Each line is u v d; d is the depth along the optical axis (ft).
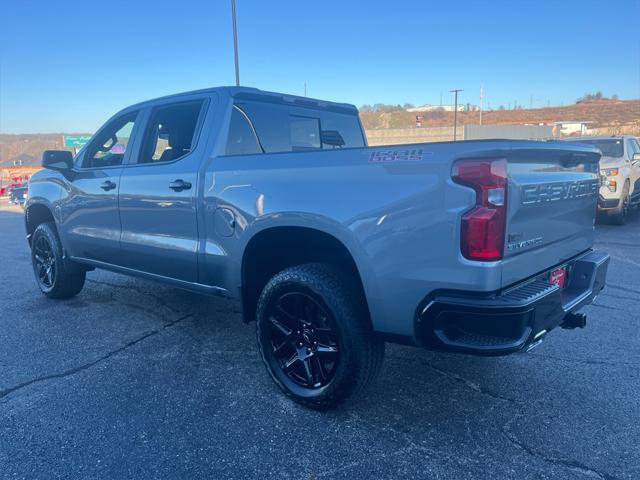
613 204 33.91
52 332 15.14
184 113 13.24
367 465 8.67
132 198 13.73
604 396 11.00
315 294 9.78
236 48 57.06
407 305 8.76
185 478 8.38
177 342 14.28
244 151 12.69
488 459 8.80
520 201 8.36
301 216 9.87
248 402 10.84
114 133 15.38
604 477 8.31
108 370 12.47
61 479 8.38
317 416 10.26
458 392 11.22
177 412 10.45
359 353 9.52
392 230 8.73
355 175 9.27
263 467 8.64
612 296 18.26
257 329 11.00
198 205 11.98
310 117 14.76
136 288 20.02
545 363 12.69
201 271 12.29
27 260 27.22
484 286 7.97
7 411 10.54
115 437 9.57
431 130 162.50
